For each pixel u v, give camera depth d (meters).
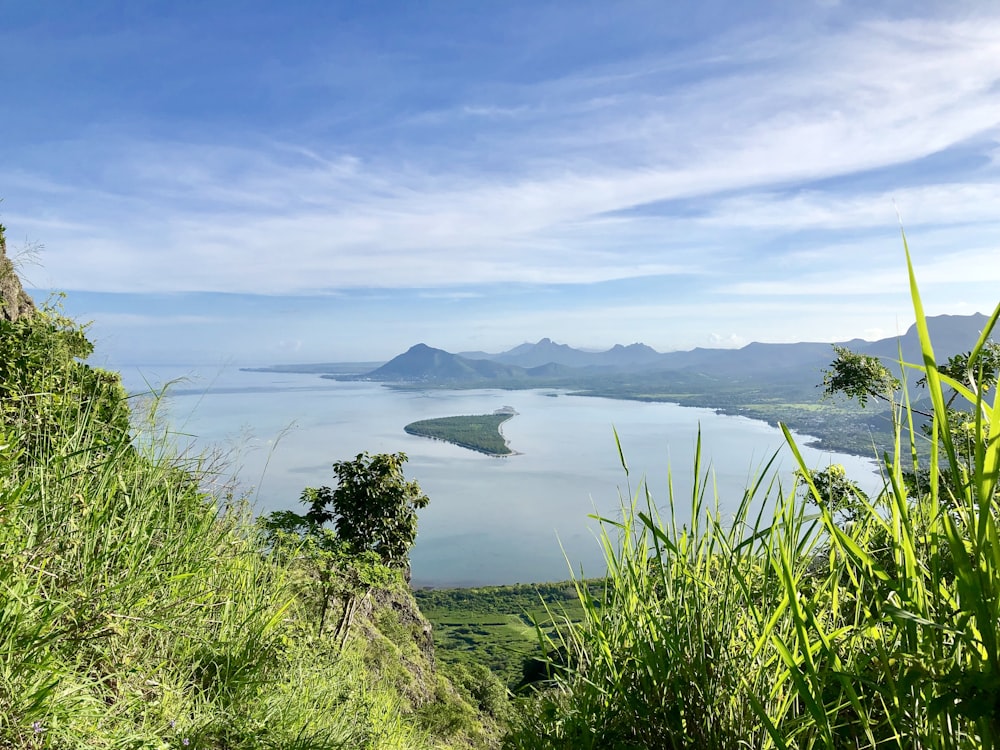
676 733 1.76
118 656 2.51
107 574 2.48
